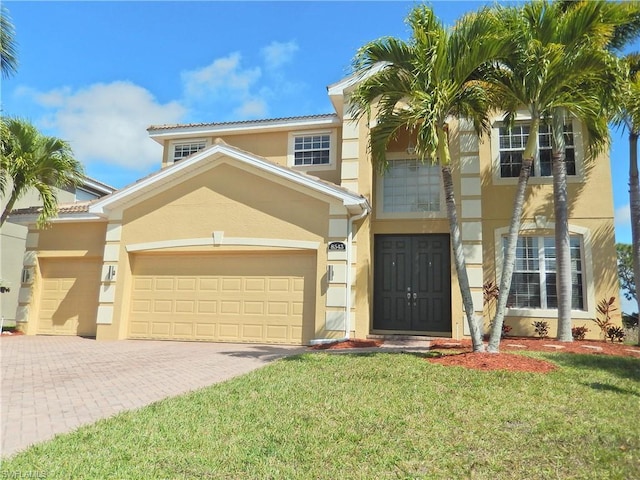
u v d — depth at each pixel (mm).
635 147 13523
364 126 14953
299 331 13320
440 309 14734
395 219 15430
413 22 9164
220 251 14180
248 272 14023
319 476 4055
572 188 14594
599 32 9070
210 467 4195
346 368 8508
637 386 7352
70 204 18312
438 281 14906
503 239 14820
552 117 13047
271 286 13773
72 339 14820
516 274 14594
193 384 7762
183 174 14617
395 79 9766
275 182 13898
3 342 13969
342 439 4926
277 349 12141
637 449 4723
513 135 15336
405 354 10133
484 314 14344
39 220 15547
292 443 4805
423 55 8961
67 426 5480
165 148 18609
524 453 4602
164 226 14602
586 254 14180
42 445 4730
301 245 13414
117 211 15133
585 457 4516
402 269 15250
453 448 4711
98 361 10219
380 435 5051
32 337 15570
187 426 5320
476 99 9891
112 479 3922
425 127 8672
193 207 14461
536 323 13961
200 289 14312
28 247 17000
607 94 9047
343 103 15422
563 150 13133
